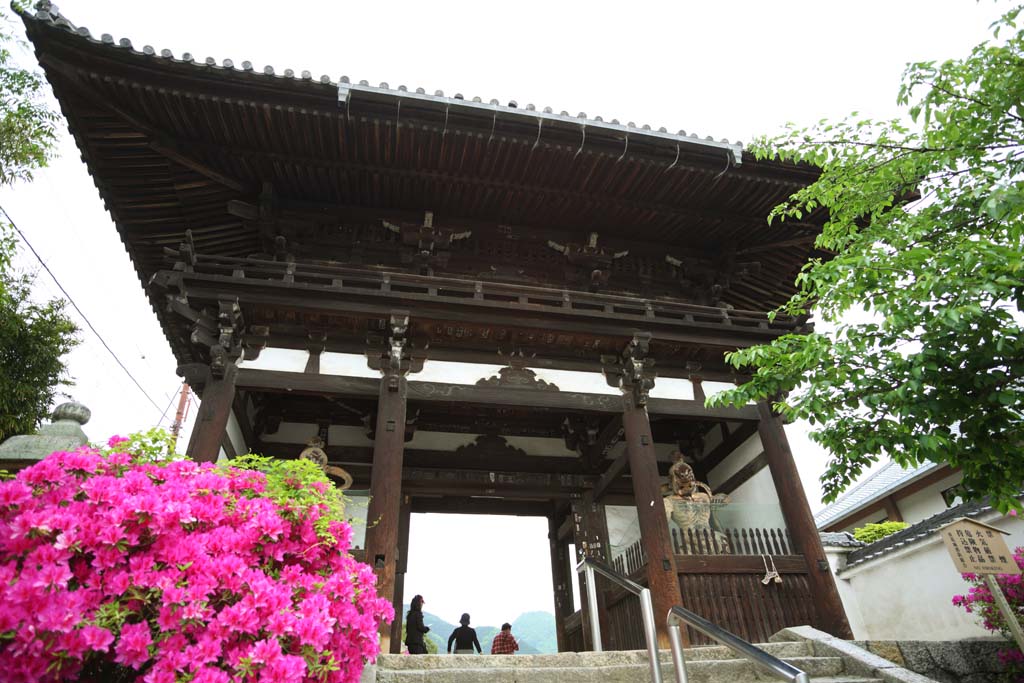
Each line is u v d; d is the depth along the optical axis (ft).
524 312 32.14
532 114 31.12
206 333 29.89
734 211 38.17
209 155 32.40
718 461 40.65
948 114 22.16
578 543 38.88
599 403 33.09
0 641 9.29
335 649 12.05
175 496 11.97
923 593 36.55
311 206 36.32
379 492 27.30
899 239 21.40
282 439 39.17
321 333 31.60
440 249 37.63
